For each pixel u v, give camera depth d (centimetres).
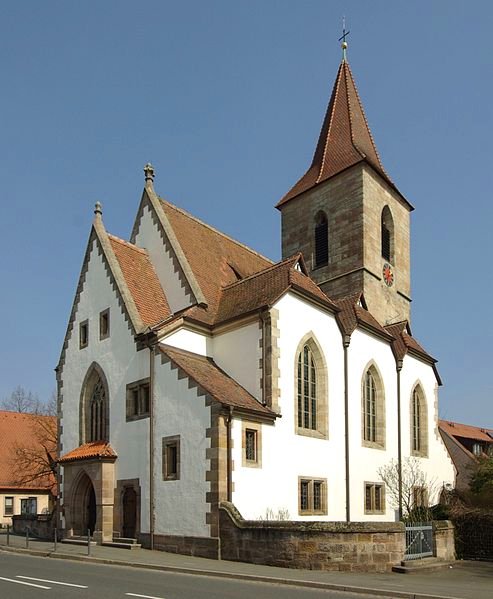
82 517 3180
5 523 5369
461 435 6612
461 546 2720
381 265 4697
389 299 4734
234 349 3130
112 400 3164
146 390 2984
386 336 3975
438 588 1814
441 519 2811
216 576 2031
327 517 3177
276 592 1692
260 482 2755
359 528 2177
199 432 2659
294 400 3069
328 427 3300
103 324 3344
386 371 3962
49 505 5653
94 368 3338
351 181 4666
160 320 3281
